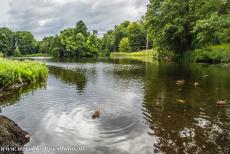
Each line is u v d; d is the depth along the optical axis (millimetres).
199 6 53375
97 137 10500
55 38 113062
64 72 37094
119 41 143000
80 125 11922
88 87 22641
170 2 54469
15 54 125500
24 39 146625
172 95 18344
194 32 51062
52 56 118375
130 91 20312
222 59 44031
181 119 12719
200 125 11812
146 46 117938
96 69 42031
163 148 9469
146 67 43656
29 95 18906
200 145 9672
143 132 11000
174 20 53750
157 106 15266
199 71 33750
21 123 12242
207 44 52375
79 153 9156
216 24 45562
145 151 9250
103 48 146750
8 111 14398
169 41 58281
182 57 56656
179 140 10156
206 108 14688
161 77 28844
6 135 9438
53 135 10734
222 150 9258
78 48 109438
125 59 77188
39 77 28281
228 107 14820
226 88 20719
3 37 121688
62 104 15906
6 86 20656
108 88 21953
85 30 123562
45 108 14969
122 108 14836
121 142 10039
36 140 10203
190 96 17891
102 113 13766
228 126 11664
